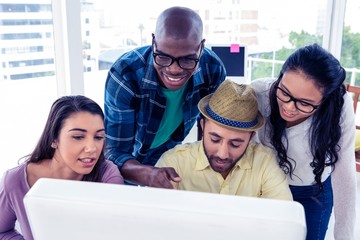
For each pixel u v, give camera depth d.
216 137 0.92
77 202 0.41
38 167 1.04
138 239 0.41
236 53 2.45
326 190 1.30
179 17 1.07
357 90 2.47
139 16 2.25
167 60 1.11
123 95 1.27
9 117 2.03
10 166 1.98
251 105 0.91
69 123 0.93
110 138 1.32
